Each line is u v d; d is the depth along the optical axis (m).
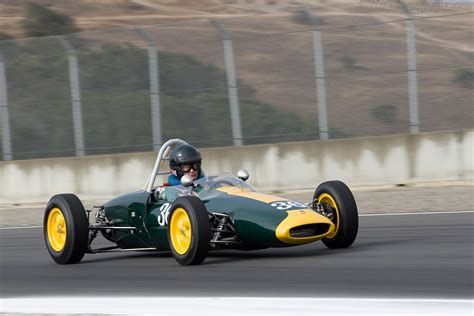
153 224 29.77
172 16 161.62
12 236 42.34
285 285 23.03
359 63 59.38
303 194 55.66
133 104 61.91
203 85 60.59
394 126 58.84
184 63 61.00
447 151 55.75
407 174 56.34
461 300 19.50
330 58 59.97
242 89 60.31
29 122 64.25
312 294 21.56
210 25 61.28
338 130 59.38
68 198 30.64
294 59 60.06
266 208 26.95
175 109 61.03
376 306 19.16
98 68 62.75
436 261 26.05
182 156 29.95
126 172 60.53
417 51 58.34
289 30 61.66
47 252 35.06
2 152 64.94
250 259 28.25
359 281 23.08
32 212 54.97
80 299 22.61
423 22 59.12
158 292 23.30
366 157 56.97
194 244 26.34
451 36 58.66
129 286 24.75
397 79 58.84
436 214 41.44
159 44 61.81
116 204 31.78
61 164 61.91
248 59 60.53
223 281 24.27
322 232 26.88
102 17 160.12
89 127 62.66
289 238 25.78
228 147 59.09
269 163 58.34
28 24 146.62
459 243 30.33
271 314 18.83
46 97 64.00
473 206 43.69
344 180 57.31
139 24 157.12
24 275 28.98
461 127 57.41
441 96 57.56
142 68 61.97
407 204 46.59
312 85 59.75
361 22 65.88
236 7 166.75
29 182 62.41
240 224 26.81
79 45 63.44
